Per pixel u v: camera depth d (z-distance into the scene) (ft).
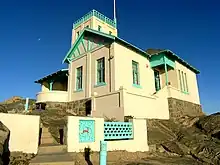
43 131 31.65
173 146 35.47
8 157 20.26
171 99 56.95
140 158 29.73
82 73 60.70
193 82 77.87
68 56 66.80
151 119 47.34
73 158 22.89
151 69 64.34
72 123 25.49
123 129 31.19
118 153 28.71
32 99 84.99
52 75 74.54
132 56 57.31
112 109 42.06
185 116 58.80
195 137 41.60
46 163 20.59
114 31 85.97
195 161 29.89
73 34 83.46
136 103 44.32
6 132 20.04
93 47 59.11
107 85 51.19
